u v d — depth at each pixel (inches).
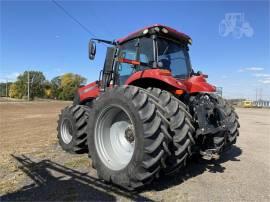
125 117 176.1
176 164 162.7
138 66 210.5
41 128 448.8
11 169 198.2
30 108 1243.2
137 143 152.9
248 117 799.1
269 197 153.5
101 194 153.4
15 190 158.9
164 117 154.8
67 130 262.1
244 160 235.0
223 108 222.2
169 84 174.4
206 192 158.9
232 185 171.2
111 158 173.6
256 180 181.3
